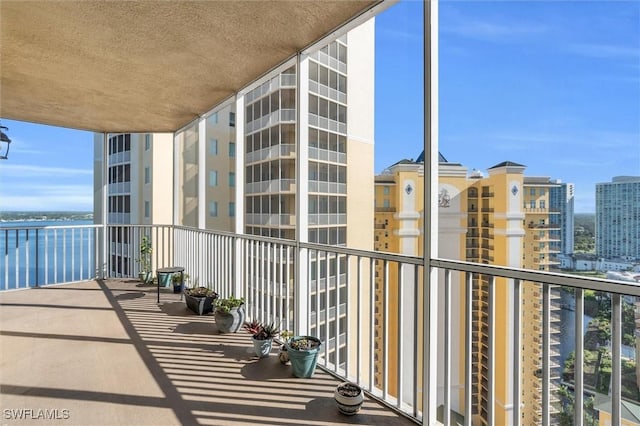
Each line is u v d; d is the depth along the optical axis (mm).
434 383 2055
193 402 2297
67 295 4840
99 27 2617
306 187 3121
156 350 3088
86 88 3873
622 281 1374
